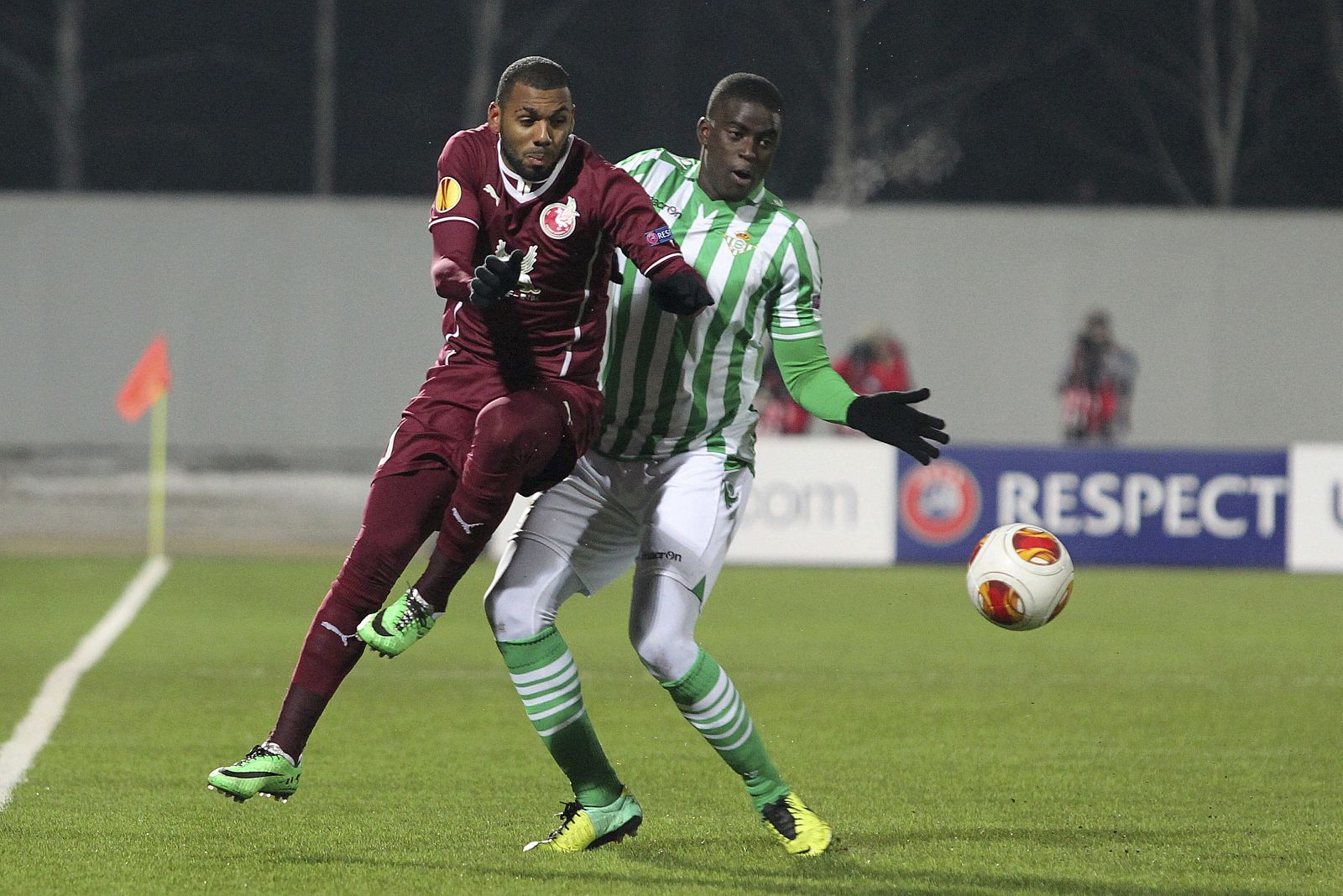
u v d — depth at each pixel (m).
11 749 22.61
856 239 69.31
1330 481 52.28
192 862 15.95
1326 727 25.55
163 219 68.38
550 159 15.06
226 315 68.75
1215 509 52.56
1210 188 92.06
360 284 68.94
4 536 62.31
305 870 15.66
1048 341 69.44
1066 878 15.67
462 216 15.20
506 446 14.73
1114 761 22.52
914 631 38.34
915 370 69.50
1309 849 17.03
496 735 24.34
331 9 88.75
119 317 68.38
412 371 69.19
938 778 21.22
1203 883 15.49
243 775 15.19
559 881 15.29
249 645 34.84
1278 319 69.50
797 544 52.81
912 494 52.75
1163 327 69.50
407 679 30.44
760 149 16.31
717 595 45.19
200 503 68.56
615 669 31.86
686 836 17.48
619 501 16.80
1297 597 45.81
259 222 68.69
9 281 67.94
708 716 16.14
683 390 16.42
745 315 16.45
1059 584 16.69
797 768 21.86
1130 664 33.19
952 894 14.99
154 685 29.12
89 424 68.44
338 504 69.00
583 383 15.96
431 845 16.91
